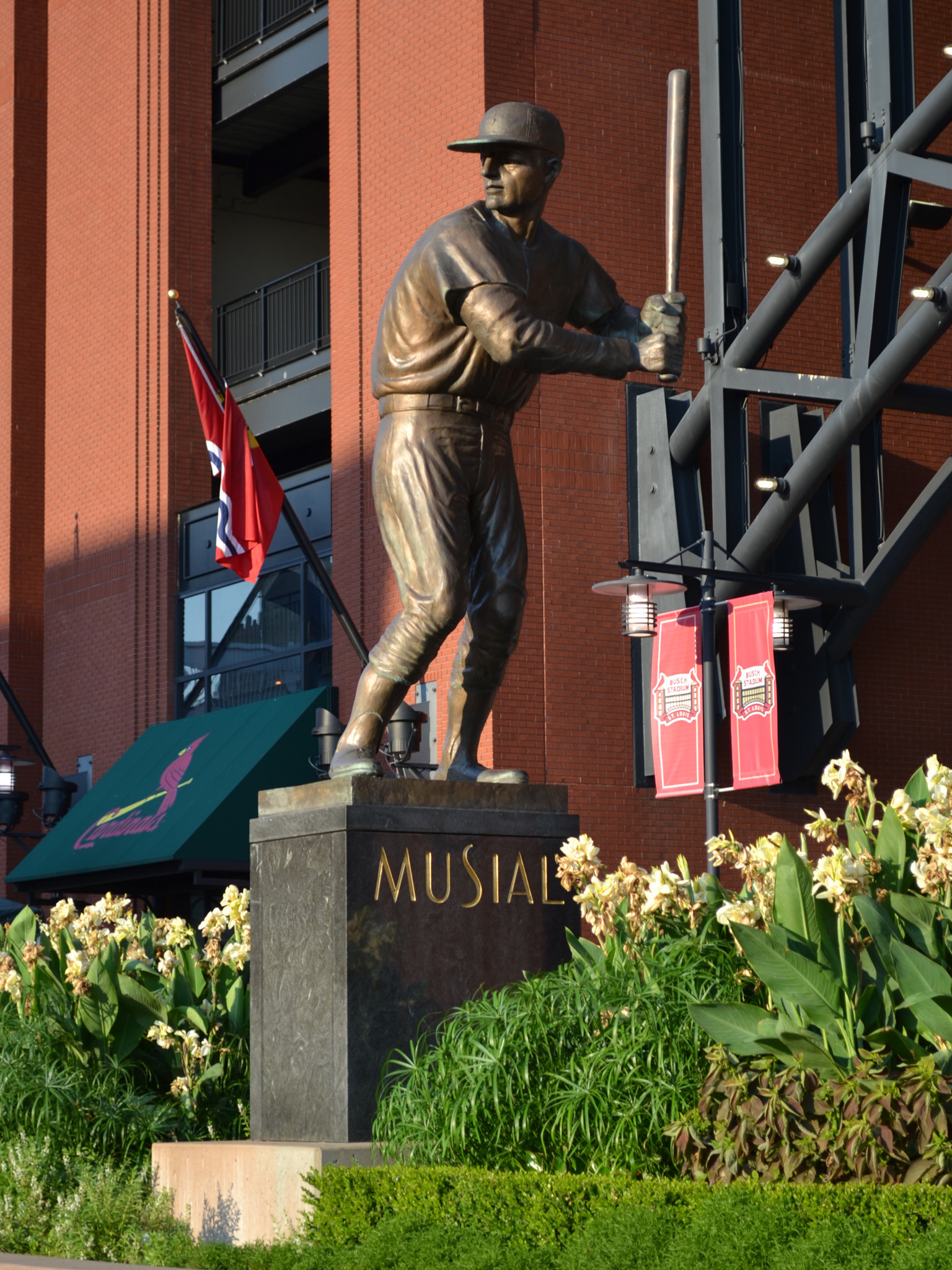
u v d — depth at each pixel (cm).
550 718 2081
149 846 2242
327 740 2008
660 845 2123
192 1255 771
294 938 891
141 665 2753
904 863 783
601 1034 778
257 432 2694
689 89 898
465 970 879
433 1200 697
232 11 2772
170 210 2747
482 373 901
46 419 3097
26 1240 877
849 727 2155
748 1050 726
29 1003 1138
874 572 2075
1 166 3266
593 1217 648
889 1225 591
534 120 879
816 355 2300
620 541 2155
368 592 2288
